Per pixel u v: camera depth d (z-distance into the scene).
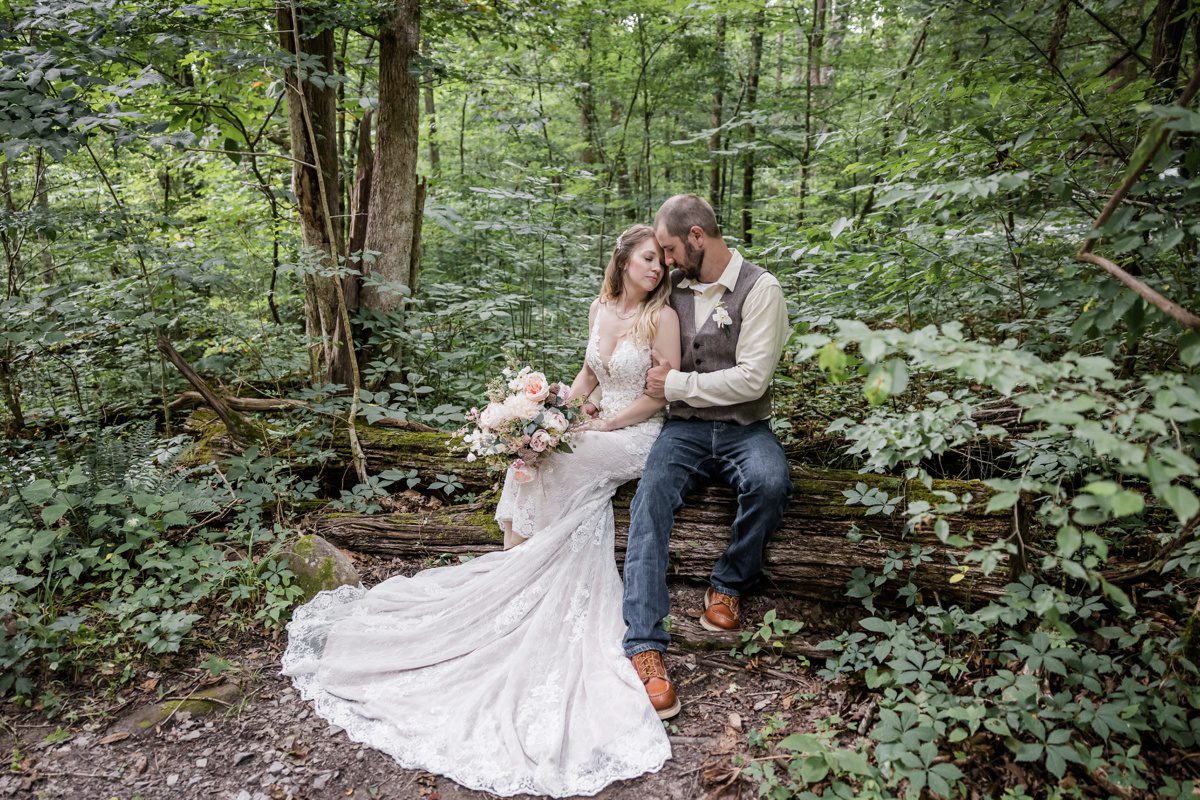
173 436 4.15
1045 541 2.64
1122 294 1.79
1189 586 2.39
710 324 2.84
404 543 3.28
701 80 8.01
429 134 8.59
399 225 4.48
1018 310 3.92
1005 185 2.12
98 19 3.54
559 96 9.29
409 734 2.26
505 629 2.66
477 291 4.89
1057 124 2.69
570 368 4.77
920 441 1.92
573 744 2.21
